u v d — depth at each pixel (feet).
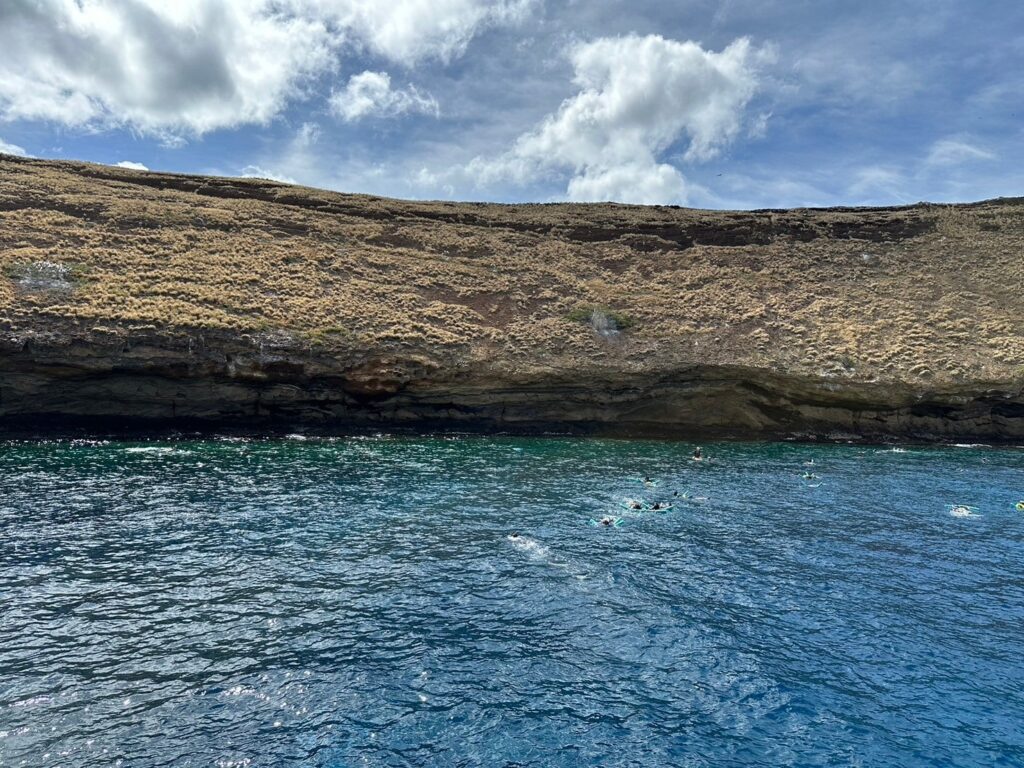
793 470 117.39
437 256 210.18
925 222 249.14
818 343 172.24
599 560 66.69
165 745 36.04
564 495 92.99
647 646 49.01
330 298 164.55
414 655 46.75
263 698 40.83
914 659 47.88
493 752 36.63
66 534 68.39
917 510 89.61
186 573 59.67
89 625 49.26
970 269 217.77
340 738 37.32
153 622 50.19
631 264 224.33
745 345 168.86
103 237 167.43
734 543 73.61
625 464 118.01
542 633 50.67
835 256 228.84
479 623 52.03
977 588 61.46
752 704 41.86
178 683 42.11
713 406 162.50
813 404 161.89
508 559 66.08
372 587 58.13
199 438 127.03
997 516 86.99
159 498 83.30
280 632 49.44
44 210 175.52
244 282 161.27
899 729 39.55
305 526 74.38
